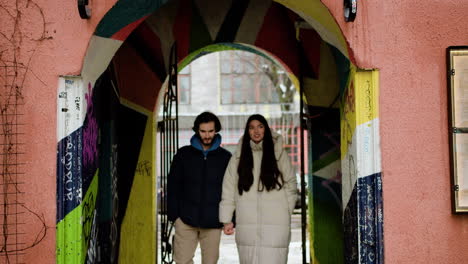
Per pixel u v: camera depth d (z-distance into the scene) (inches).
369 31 138.3
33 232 131.3
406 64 138.6
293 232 407.8
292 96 762.2
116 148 202.4
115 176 199.0
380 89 138.3
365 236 136.9
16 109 132.3
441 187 137.8
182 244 178.5
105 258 177.5
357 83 138.9
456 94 137.6
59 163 132.1
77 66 133.0
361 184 137.6
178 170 178.1
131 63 210.1
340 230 211.5
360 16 138.3
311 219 224.1
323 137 214.8
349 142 146.4
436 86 138.9
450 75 137.6
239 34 216.2
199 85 766.5
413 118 138.3
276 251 158.2
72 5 133.4
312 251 224.1
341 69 156.3
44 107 132.7
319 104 213.3
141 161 210.5
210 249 178.2
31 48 133.0
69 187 132.6
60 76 133.0
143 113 211.3
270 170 159.3
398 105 138.3
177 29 213.8
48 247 131.2
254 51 241.4
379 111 138.1
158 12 210.2
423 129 138.3
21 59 132.8
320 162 216.4
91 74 143.3
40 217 131.4
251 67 783.7
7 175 131.6
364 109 138.4
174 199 177.3
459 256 137.2
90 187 144.5
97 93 156.3
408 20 139.0
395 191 137.3
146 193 210.5
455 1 140.1
